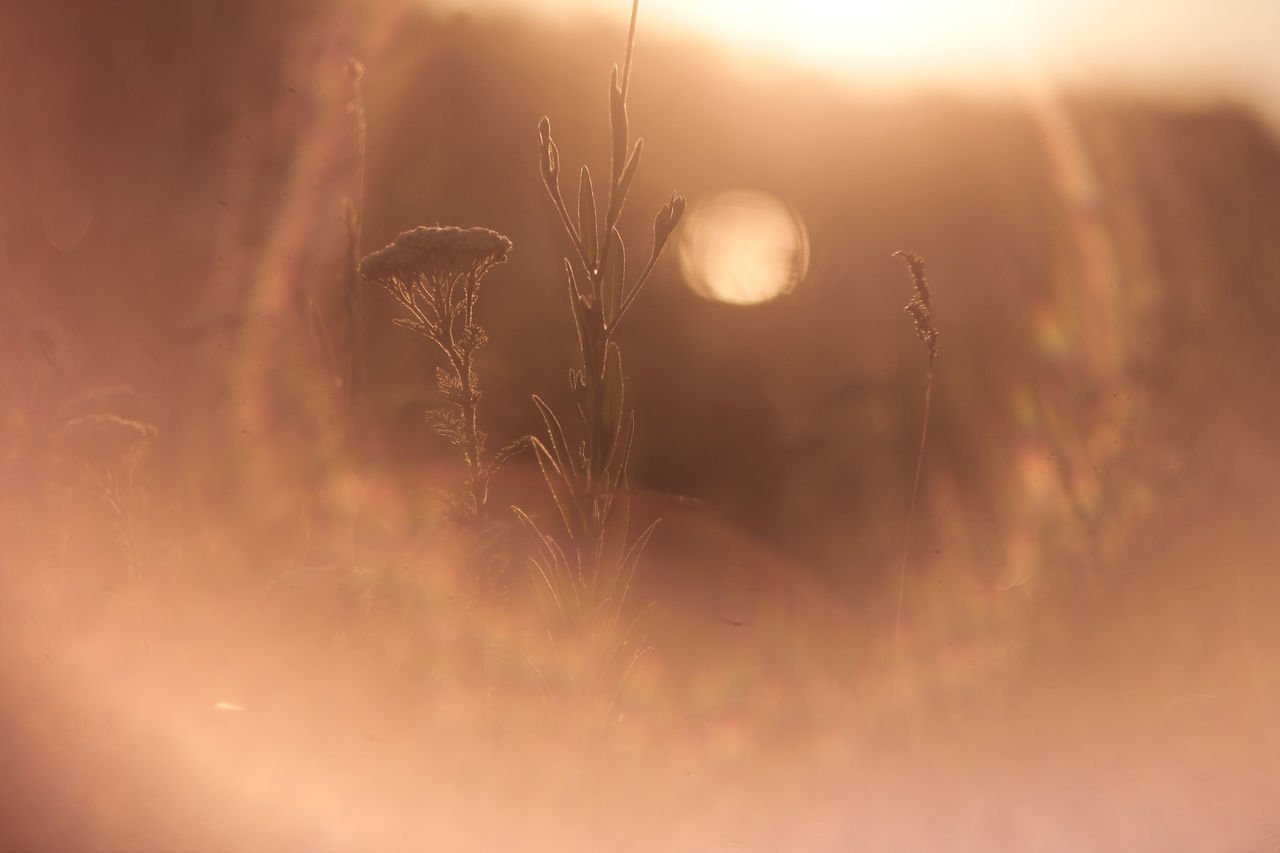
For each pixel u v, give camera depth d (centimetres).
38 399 97
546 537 84
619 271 84
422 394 98
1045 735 88
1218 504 101
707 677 94
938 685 92
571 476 84
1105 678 91
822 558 107
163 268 108
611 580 84
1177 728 87
